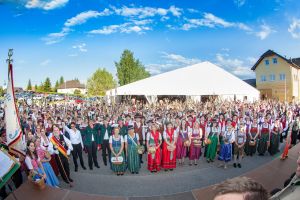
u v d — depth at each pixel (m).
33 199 5.18
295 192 1.16
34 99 24.83
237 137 9.23
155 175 8.41
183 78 26.89
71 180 7.79
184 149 9.56
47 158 6.86
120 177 8.23
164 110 15.83
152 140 8.64
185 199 5.61
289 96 39.25
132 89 25.73
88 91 52.59
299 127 12.95
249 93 27.78
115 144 8.34
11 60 6.27
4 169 4.55
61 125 9.95
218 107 16.80
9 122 6.27
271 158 10.55
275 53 40.06
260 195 0.88
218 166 9.35
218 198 0.91
